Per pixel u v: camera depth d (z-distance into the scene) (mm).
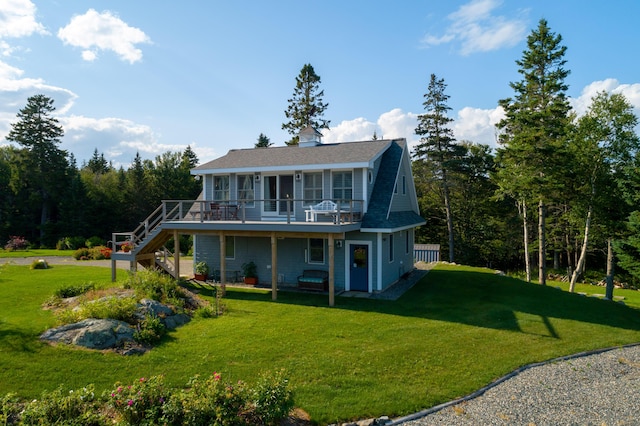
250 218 19031
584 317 13812
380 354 9680
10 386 7508
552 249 32094
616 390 8578
